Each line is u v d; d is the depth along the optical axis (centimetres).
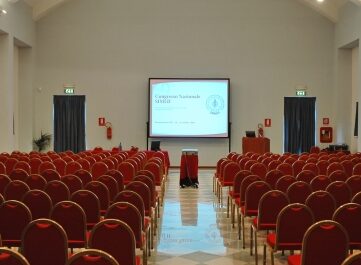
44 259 421
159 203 979
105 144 2014
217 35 2006
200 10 2006
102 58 2008
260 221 601
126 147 2012
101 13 2006
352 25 1798
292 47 2005
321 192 578
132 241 421
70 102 2006
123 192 593
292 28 2005
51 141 2006
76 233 517
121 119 2016
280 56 2005
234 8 2006
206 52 2005
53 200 664
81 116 2011
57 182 664
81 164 1069
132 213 514
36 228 417
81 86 2008
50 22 1998
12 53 1706
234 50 2005
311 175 821
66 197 666
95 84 2009
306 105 2009
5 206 526
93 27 2006
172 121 1986
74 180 747
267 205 597
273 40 2006
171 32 2006
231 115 2009
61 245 418
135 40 2006
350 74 1966
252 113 2009
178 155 2005
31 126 1962
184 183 1416
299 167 1038
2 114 1680
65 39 2003
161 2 2006
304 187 659
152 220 743
